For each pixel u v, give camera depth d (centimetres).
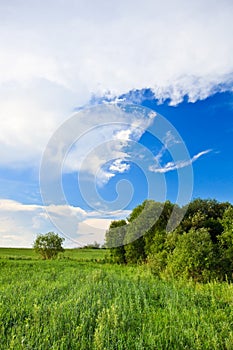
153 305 1001
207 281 1406
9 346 619
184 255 1491
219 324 816
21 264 2309
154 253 2061
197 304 1021
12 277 1617
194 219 2206
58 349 611
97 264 2578
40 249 3344
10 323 759
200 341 679
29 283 1335
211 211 2519
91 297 1014
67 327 724
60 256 3372
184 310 904
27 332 685
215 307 959
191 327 774
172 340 680
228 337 727
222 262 1487
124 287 1215
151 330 722
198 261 1441
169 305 954
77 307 866
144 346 646
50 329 690
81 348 621
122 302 977
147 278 1514
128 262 2519
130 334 701
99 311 831
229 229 1695
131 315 834
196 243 1505
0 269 1986
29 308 889
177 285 1307
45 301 950
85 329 727
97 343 628
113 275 1577
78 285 1288
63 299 1018
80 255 3653
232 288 1163
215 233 2166
